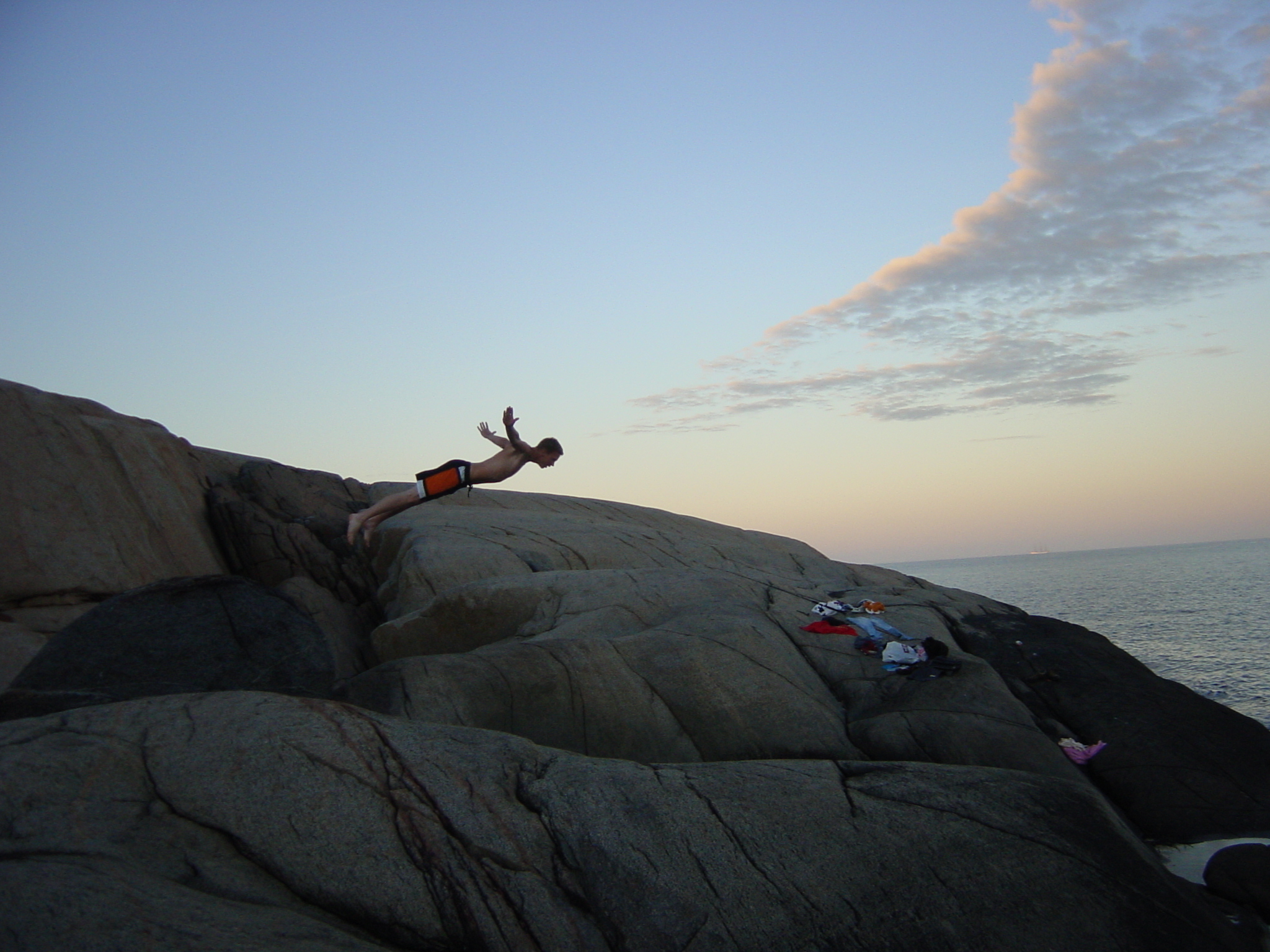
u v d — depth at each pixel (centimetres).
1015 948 643
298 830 612
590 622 1344
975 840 721
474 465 1045
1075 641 1516
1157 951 660
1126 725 1245
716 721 1110
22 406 1402
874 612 1508
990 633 1532
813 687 1219
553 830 669
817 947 625
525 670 1077
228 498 1769
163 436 1762
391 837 622
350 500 2123
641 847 668
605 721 1078
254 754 655
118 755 642
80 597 1293
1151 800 1118
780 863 678
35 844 541
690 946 613
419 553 1672
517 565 1695
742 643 1220
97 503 1395
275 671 899
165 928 473
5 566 1223
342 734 690
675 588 1482
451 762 700
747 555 2227
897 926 648
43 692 806
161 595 889
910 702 1192
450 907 596
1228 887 852
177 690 848
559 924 609
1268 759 1185
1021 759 1091
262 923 516
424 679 1002
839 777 796
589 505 2497
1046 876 699
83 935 448
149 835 585
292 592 1571
